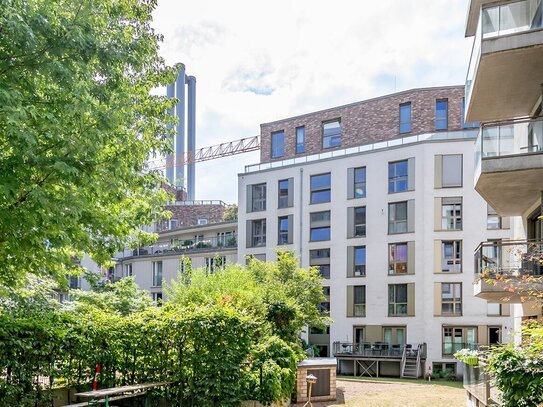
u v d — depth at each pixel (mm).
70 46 7109
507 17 10109
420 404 14195
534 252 10375
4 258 8117
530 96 11875
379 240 28016
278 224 31844
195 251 36812
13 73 6953
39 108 7293
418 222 26875
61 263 9289
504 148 10266
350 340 28219
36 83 7516
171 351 10430
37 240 7758
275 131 34250
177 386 10305
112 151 8812
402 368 24938
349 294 28625
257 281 19344
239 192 33875
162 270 38312
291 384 12328
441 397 15859
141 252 40281
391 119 29797
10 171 6895
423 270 26422
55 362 8938
